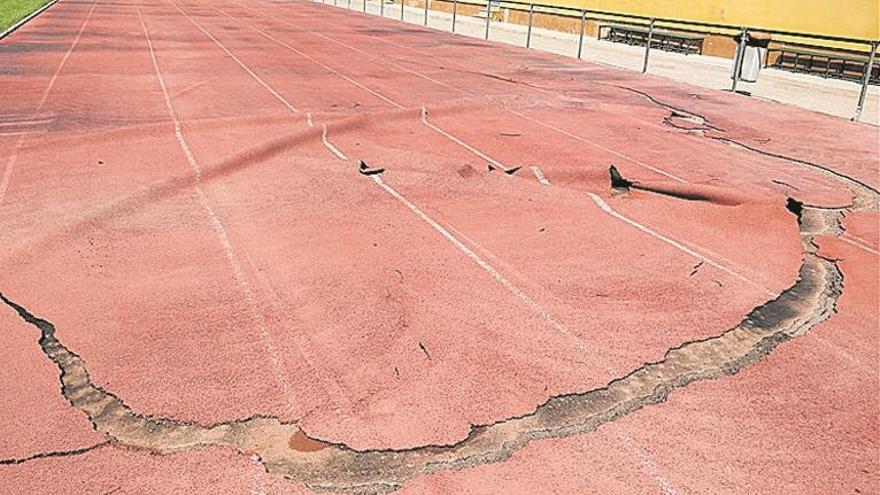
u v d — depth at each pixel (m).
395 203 7.16
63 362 4.27
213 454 3.54
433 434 3.73
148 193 7.05
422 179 7.93
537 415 3.92
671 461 3.60
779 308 5.29
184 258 5.75
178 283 5.31
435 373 4.27
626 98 14.15
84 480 3.35
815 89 16.19
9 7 27.70
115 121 10.26
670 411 4.00
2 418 3.75
